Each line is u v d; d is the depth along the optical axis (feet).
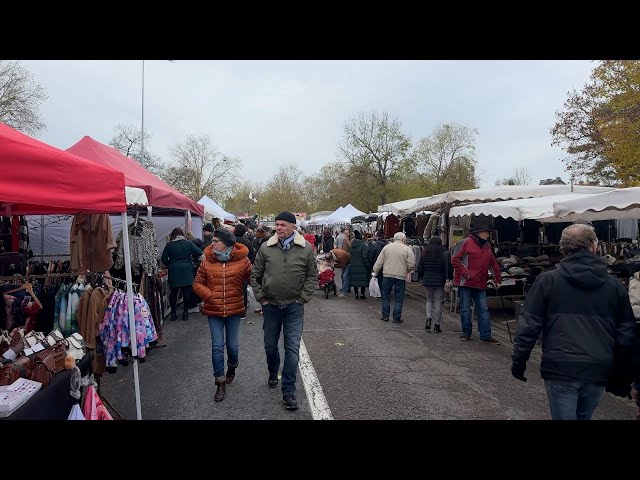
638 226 33.53
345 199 131.85
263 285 15.06
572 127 74.74
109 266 18.24
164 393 16.25
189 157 146.41
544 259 31.76
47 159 9.69
